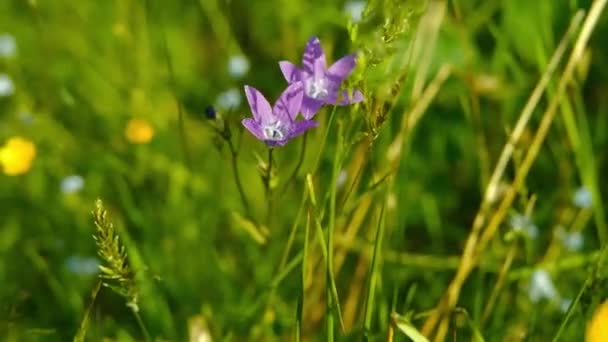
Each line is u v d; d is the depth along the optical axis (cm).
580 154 101
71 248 105
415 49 97
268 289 92
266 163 84
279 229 104
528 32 113
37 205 108
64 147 112
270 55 123
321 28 117
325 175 107
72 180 106
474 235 94
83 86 117
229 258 104
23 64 120
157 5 128
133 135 110
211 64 125
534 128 110
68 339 99
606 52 113
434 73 110
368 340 84
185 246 104
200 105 118
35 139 113
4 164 108
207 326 94
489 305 94
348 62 81
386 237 97
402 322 84
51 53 121
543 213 106
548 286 96
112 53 120
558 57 95
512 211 96
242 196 88
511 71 113
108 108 115
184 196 107
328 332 82
